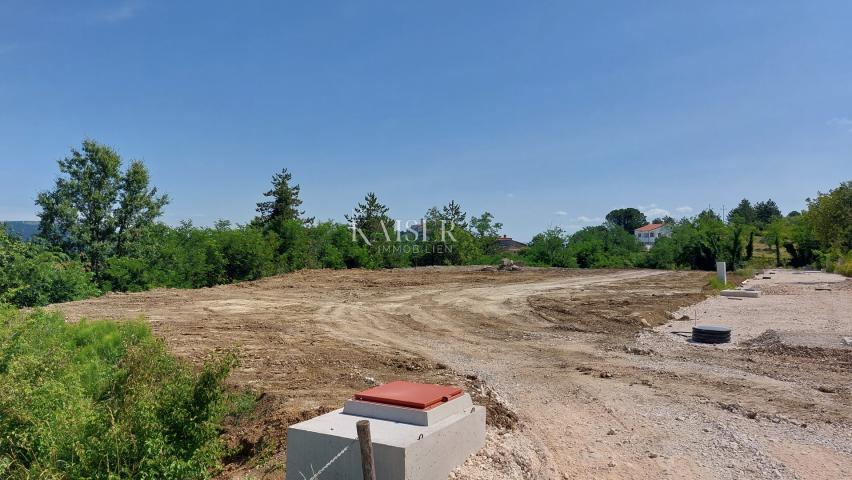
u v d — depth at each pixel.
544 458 6.66
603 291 27.56
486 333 17.25
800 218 56.78
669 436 7.72
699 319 19.06
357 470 4.93
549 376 11.48
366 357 13.55
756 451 7.10
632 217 141.50
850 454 7.00
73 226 35.72
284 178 47.56
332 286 29.73
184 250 34.28
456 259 51.72
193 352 13.98
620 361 12.88
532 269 41.06
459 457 5.63
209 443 6.62
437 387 6.18
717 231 51.03
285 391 10.21
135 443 6.11
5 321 11.22
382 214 52.56
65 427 6.58
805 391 10.01
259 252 35.34
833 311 19.86
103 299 24.12
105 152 36.72
